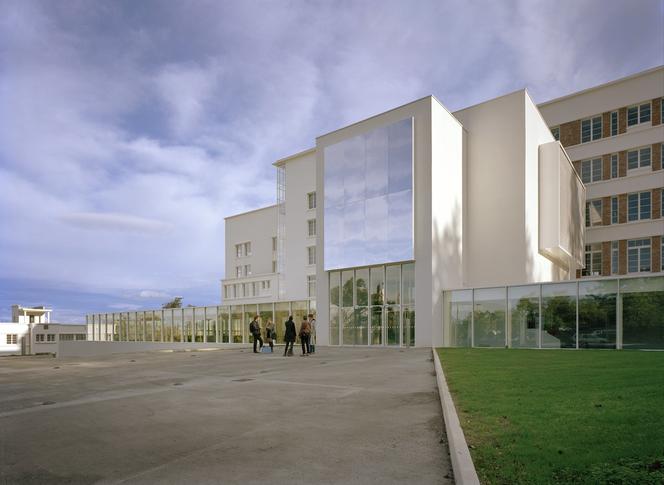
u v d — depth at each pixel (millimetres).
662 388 8250
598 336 22125
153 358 22672
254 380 12766
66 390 11844
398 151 28531
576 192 36594
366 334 29406
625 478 4086
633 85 37562
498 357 16812
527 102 29859
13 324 70375
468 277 30281
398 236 28047
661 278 20719
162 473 5383
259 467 5465
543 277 31516
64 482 5203
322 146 33031
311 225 49312
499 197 29750
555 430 5770
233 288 59781
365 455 5773
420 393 9945
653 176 36344
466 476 4301
